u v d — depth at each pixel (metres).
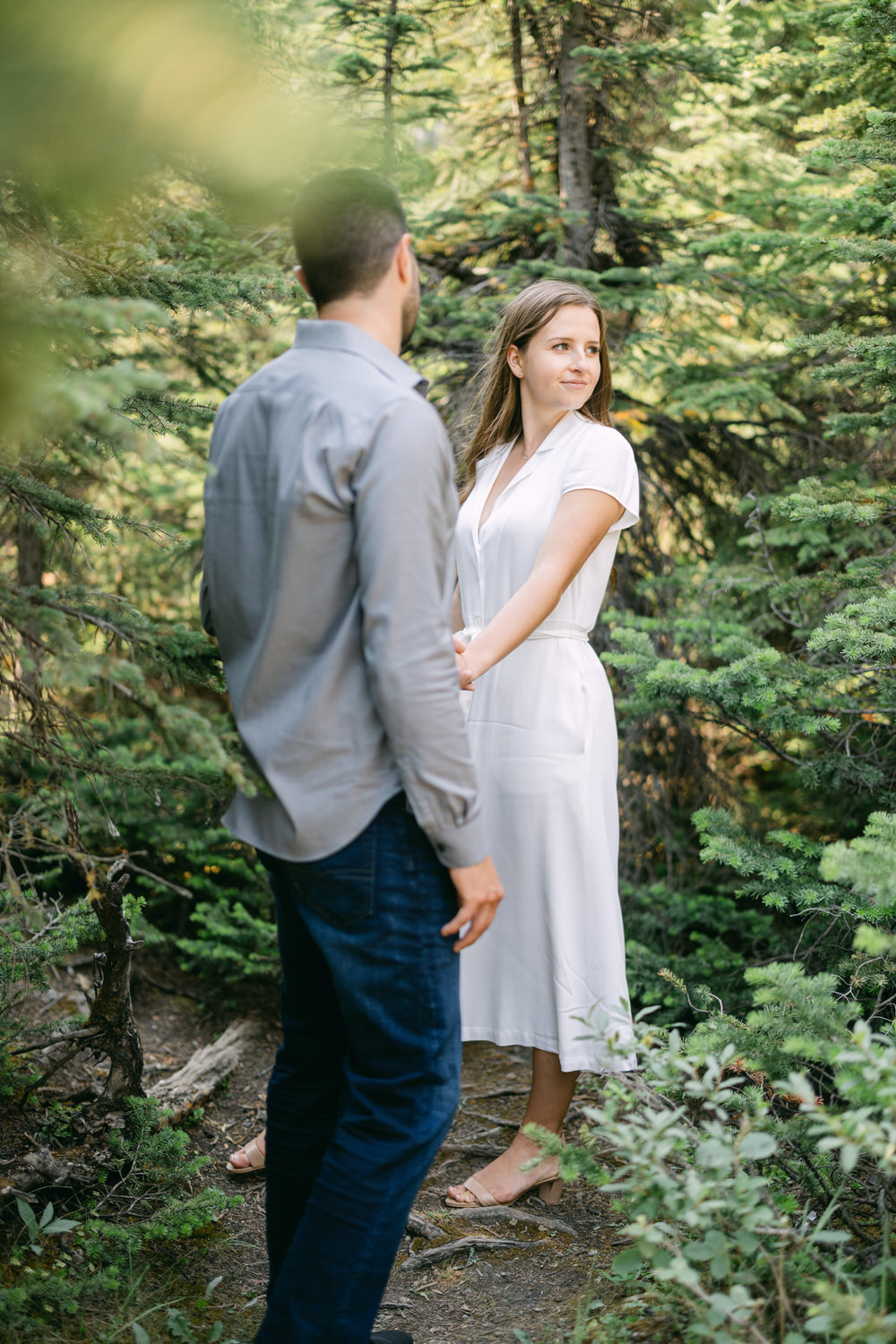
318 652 1.45
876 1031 2.28
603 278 3.68
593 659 2.31
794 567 3.72
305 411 1.40
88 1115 2.23
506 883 2.26
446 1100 1.52
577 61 3.93
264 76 1.24
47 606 1.51
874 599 2.56
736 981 2.92
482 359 3.56
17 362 1.30
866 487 3.31
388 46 3.40
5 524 3.35
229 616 1.53
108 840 3.18
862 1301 1.28
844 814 3.27
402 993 1.48
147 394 2.08
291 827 1.45
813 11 3.24
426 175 4.09
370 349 1.47
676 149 4.14
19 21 1.05
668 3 3.85
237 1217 2.21
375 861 1.45
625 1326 1.70
